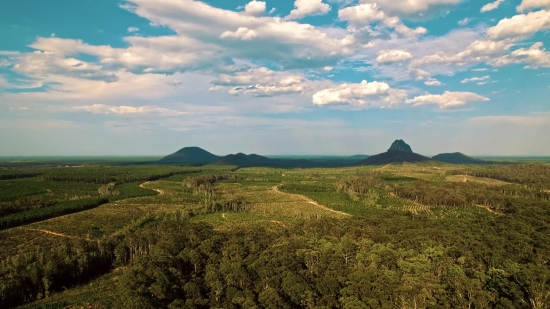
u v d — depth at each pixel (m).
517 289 85.00
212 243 124.56
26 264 120.38
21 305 104.81
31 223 184.38
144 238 146.75
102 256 137.75
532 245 119.62
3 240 153.25
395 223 158.00
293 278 87.88
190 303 79.69
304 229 154.00
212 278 93.31
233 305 79.88
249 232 144.38
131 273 95.00
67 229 174.75
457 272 94.31
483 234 135.00
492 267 99.62
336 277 92.50
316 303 81.38
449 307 81.00
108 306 99.81
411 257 106.94
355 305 77.06
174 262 103.62
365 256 106.88
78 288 118.06
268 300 78.56
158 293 82.44
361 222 162.38
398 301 81.38
